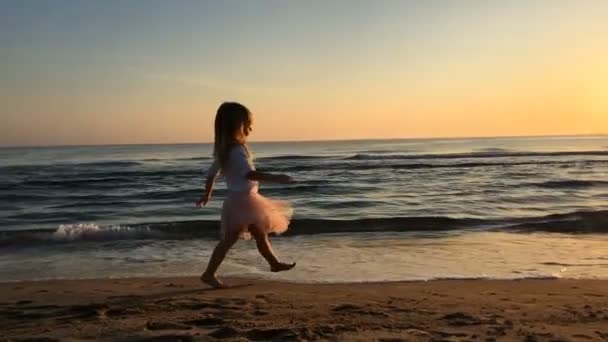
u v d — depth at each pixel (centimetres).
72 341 363
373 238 1112
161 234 1173
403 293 601
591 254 912
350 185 2445
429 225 1298
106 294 588
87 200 2059
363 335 377
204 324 413
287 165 3984
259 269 783
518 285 663
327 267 801
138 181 2831
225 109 541
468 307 507
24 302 542
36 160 5641
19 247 1036
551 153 5688
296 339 363
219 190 2291
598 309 498
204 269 805
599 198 1930
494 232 1194
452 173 3114
